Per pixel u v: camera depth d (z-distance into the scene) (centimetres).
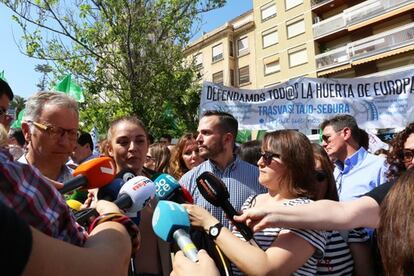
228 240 152
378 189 170
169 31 974
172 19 947
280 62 2655
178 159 428
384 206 120
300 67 2552
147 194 148
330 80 623
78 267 72
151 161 458
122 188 150
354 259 194
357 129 395
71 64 923
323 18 2516
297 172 179
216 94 643
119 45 930
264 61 2747
